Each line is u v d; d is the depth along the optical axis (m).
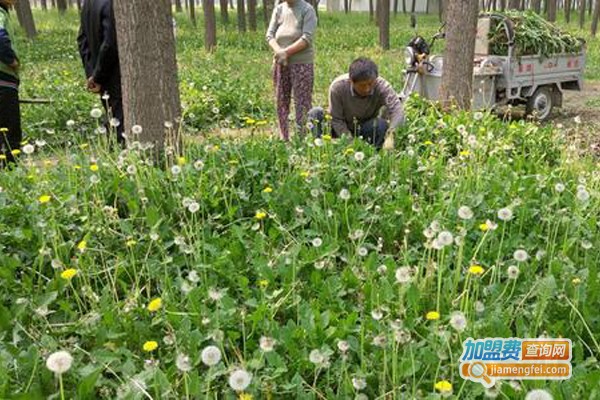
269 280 3.09
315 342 2.61
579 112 11.45
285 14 6.29
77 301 3.03
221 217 3.89
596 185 4.45
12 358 2.48
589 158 5.92
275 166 4.50
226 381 2.45
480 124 6.14
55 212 3.65
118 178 4.00
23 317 2.83
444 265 3.19
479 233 3.59
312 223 3.78
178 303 2.94
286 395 2.38
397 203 3.98
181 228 3.75
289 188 4.03
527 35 9.62
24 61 16.41
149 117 4.71
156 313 2.82
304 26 6.21
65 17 33.47
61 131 8.11
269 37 6.45
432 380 2.41
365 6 63.09
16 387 2.34
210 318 2.72
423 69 8.94
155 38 4.61
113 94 5.80
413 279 2.92
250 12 28.08
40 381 2.38
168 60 4.71
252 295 3.08
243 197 4.05
